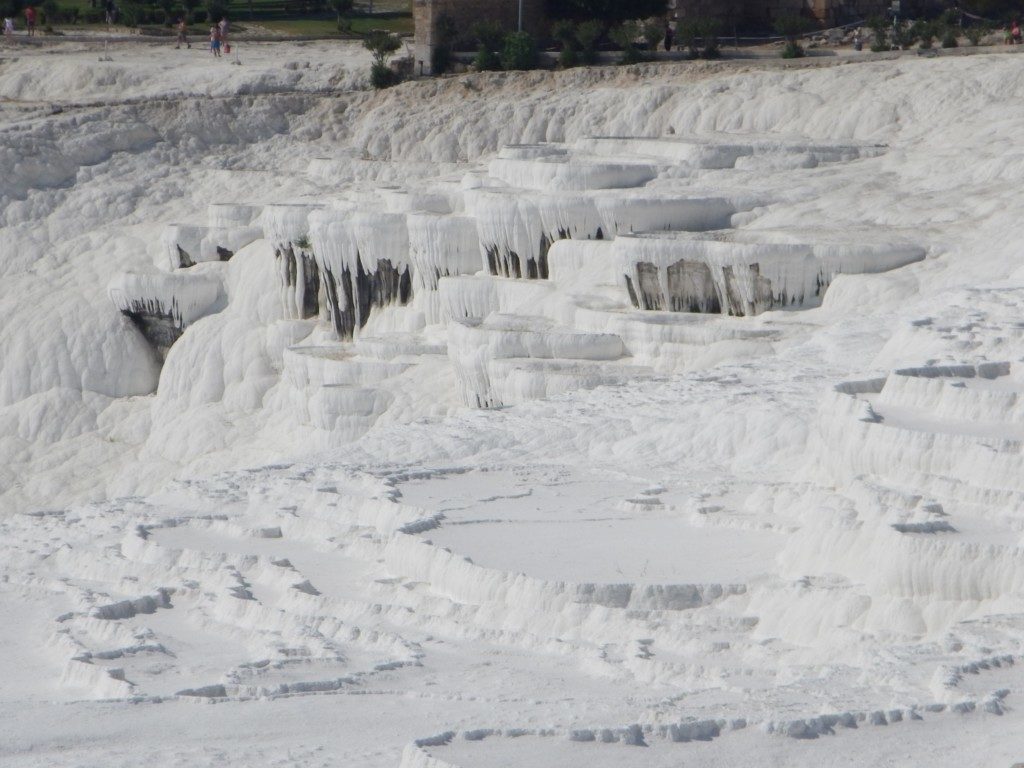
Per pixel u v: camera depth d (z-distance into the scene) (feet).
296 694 160.97
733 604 180.14
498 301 431.43
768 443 259.39
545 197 433.89
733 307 377.30
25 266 586.86
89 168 623.77
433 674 167.73
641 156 503.20
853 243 368.48
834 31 652.89
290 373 454.81
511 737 123.65
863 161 480.23
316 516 247.91
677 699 140.97
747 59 622.13
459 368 387.14
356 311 485.97
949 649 141.90
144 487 484.33
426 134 619.67
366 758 134.41
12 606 222.48
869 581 169.27
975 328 262.88
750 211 430.20
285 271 513.04
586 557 198.90
